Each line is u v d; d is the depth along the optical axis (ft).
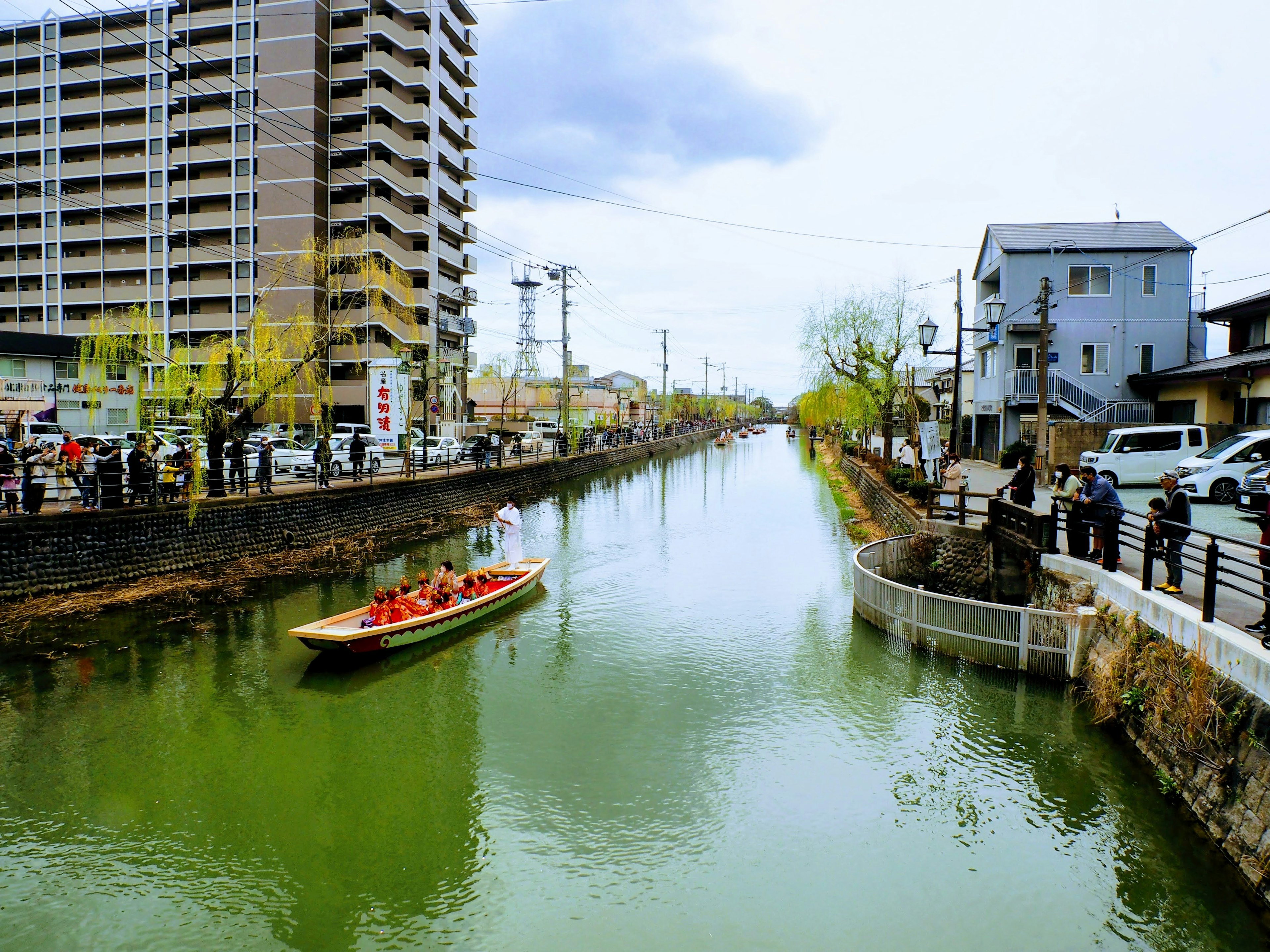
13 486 56.80
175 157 161.79
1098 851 23.97
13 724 33.42
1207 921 20.48
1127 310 98.02
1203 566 36.78
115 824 26.12
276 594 53.67
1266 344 78.07
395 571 62.34
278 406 72.54
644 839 25.53
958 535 50.44
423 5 163.32
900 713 34.76
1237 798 21.62
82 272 167.53
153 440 60.39
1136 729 28.71
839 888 22.84
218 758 30.83
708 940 20.75
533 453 136.77
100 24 164.55
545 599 55.77
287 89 156.35
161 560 55.26
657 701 36.86
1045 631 36.17
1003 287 100.42
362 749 31.73
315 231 155.94
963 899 22.26
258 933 21.03
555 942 20.70
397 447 88.48
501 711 35.65
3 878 23.18
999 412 102.99
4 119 170.30
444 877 23.50
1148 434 69.62
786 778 29.35
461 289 178.09
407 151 160.35
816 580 61.16
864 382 104.01
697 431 302.45
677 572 64.49
